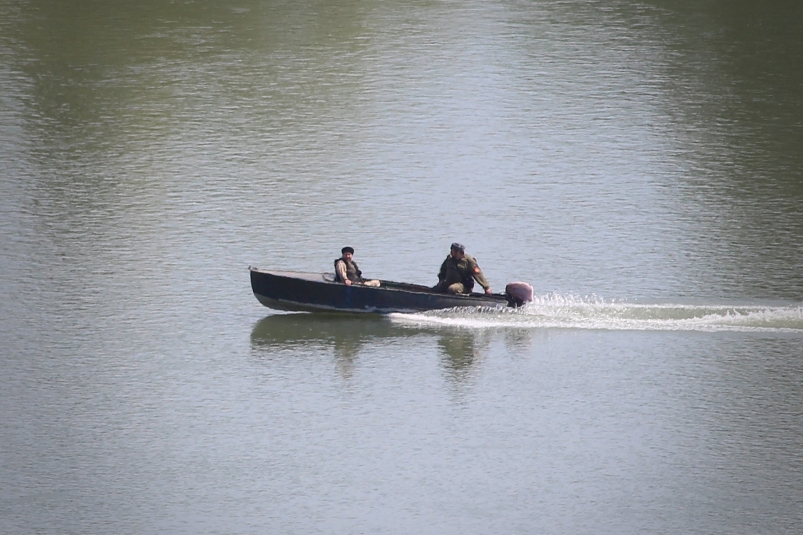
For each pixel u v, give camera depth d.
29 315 107.69
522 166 147.25
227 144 155.12
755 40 195.00
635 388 93.88
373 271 117.25
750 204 134.88
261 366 97.81
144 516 77.50
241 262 119.69
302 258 120.50
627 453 84.75
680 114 165.00
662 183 141.75
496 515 77.38
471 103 169.75
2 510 78.00
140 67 182.38
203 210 133.75
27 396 92.88
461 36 198.62
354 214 132.38
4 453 84.81
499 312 106.38
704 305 108.50
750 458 83.81
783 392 92.69
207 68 182.75
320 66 184.38
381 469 82.88
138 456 84.56
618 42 194.88
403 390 94.19
